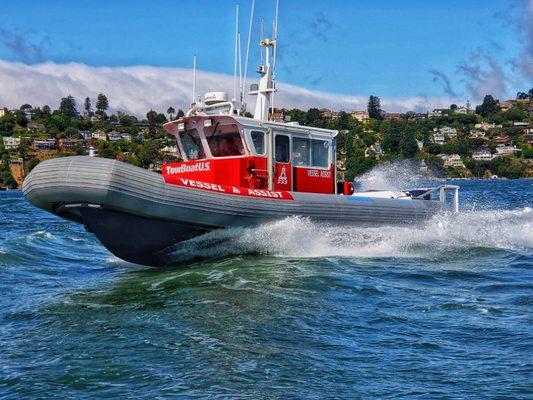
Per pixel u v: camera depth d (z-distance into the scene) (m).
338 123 148.75
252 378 5.18
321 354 5.75
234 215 10.66
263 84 12.48
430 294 8.20
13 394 4.92
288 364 5.49
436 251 12.23
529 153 173.88
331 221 11.84
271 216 11.05
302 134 12.20
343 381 5.12
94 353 5.84
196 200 10.28
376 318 6.93
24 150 153.75
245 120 11.38
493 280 9.27
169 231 10.39
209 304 7.58
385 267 10.22
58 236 16.66
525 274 9.80
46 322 7.04
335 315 7.03
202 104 11.89
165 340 6.19
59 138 170.38
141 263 11.09
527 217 16.56
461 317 7.00
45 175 9.65
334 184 12.82
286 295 7.95
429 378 5.18
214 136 11.69
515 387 4.96
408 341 6.12
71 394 4.89
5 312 7.60
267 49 12.55
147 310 7.46
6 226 21.34
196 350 5.86
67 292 8.87
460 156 160.62
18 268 11.15
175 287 8.72
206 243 10.90
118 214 9.88
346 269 9.85
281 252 11.34
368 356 5.70
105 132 176.25
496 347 5.93
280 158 11.89
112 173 9.47
